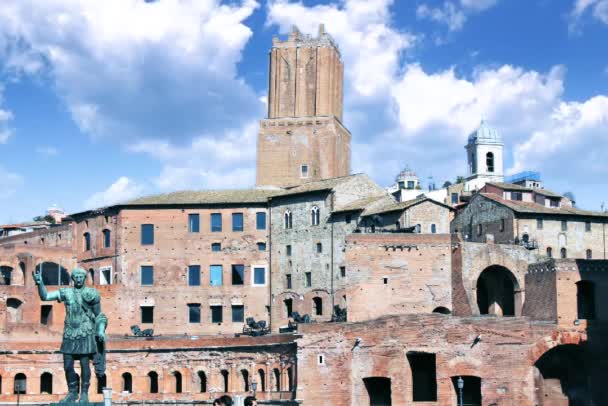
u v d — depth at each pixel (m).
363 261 105.31
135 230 119.94
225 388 105.19
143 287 118.69
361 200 117.62
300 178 135.00
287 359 98.62
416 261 106.31
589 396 94.88
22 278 116.12
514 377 93.31
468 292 105.62
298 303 115.50
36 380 105.19
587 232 120.12
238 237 119.62
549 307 96.12
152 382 108.38
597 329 95.38
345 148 143.38
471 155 172.50
